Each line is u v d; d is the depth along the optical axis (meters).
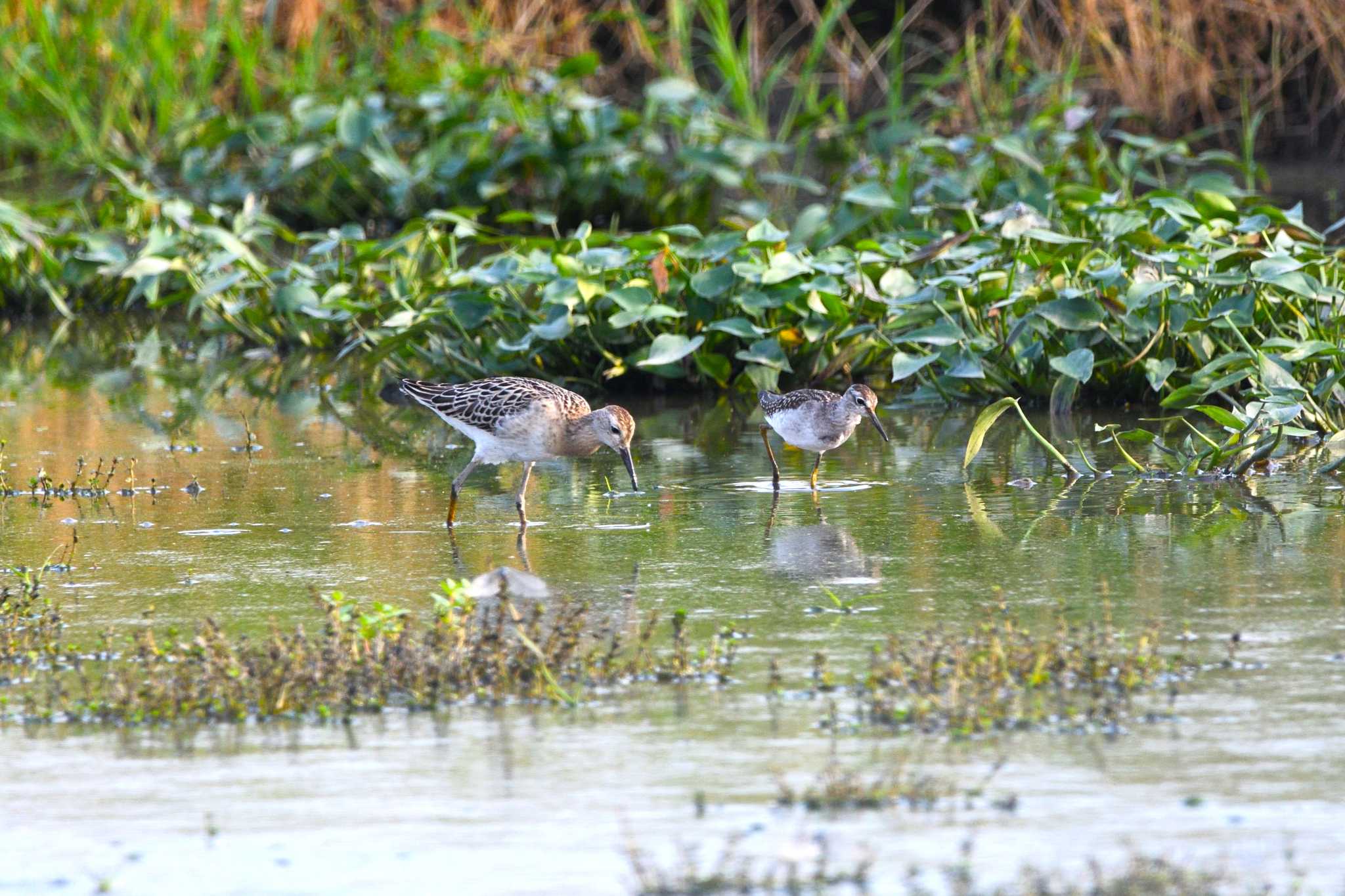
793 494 12.86
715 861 6.70
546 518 12.23
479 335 17.56
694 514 12.27
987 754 7.67
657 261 16.23
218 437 15.48
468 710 8.37
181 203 20.78
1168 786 7.29
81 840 7.01
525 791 7.38
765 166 28.45
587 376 17.36
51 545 11.52
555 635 8.88
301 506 12.68
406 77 26.80
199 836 7.02
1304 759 7.54
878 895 6.41
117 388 18.03
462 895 6.50
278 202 26.42
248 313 20.03
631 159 25.17
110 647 9.23
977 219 19.52
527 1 29.59
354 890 6.55
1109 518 11.81
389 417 16.44
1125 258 16.31
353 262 18.69
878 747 7.77
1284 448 13.90
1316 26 27.86
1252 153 28.12
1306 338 14.81
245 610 9.91
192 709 8.33
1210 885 6.36
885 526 11.73
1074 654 8.62
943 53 30.70
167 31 27.61
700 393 17.25
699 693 8.50
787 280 16.22
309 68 27.73
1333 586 10.01
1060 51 29.34
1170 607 9.67
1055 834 6.87
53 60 27.19
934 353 15.88
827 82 31.20
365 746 7.93
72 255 21.33
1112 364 15.78
